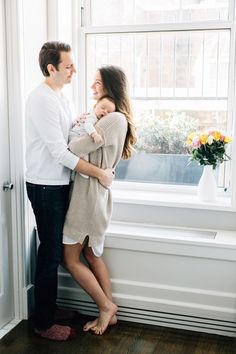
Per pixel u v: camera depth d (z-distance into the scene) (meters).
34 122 2.57
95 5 3.37
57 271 2.87
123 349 2.63
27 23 2.80
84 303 3.04
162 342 2.71
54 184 2.62
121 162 3.44
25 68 2.80
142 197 3.18
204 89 3.22
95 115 2.70
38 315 2.74
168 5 3.22
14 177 2.83
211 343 2.71
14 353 2.59
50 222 2.65
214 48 3.16
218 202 3.05
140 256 2.88
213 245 2.72
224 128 3.21
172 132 3.31
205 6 3.16
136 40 3.30
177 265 2.82
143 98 3.34
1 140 2.71
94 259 2.87
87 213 2.68
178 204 3.05
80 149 2.59
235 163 2.91
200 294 2.80
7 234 2.86
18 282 2.95
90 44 3.40
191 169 3.30
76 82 3.38
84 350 2.62
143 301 2.90
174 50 3.23
